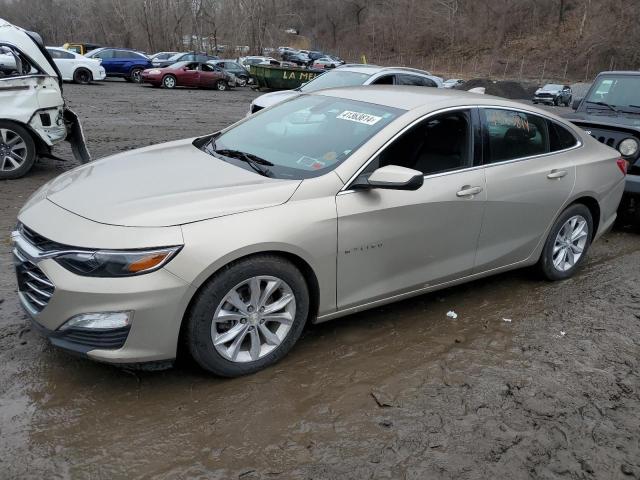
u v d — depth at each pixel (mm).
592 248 6258
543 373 3678
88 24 60562
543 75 53875
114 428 2904
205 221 3074
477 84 42188
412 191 3768
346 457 2824
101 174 3680
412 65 67875
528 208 4492
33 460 2668
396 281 3881
